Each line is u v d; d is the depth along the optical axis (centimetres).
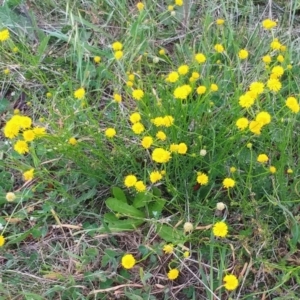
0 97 64
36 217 53
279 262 50
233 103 54
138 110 56
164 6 71
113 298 49
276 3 72
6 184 56
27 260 52
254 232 51
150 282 50
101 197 55
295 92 61
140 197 52
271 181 53
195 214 52
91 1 71
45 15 71
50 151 54
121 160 54
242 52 55
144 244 51
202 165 54
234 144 54
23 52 62
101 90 62
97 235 52
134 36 64
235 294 49
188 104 54
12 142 56
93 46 66
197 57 55
